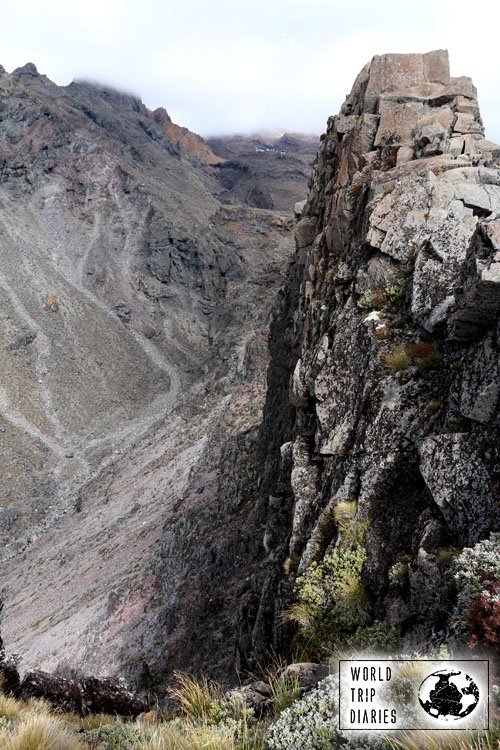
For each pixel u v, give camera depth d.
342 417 12.32
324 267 20.53
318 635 9.09
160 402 161.12
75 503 95.56
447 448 8.57
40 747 5.91
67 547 71.19
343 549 9.77
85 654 37.09
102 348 174.88
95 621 42.09
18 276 179.75
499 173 14.35
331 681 5.65
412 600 7.53
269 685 7.41
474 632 5.37
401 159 17.67
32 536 87.31
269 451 33.81
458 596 6.16
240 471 41.72
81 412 146.88
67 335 169.50
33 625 51.19
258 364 113.00
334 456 12.13
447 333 10.49
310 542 10.87
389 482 9.96
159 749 6.11
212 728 6.25
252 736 6.00
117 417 149.38
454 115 18.84
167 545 43.06
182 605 31.64
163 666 26.92
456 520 8.00
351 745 4.93
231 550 30.34
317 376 13.42
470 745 4.08
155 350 188.25
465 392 8.85
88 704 10.36
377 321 12.54
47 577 64.56
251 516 31.64
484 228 8.94
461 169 14.62
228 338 169.00
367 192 17.33
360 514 9.97
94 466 117.19
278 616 11.28
